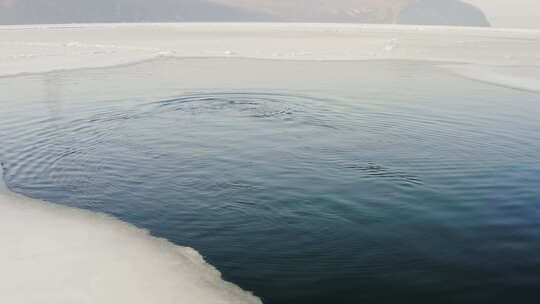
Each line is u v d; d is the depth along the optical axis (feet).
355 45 142.92
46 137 43.83
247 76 80.79
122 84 71.82
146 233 26.17
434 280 21.03
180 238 25.58
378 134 45.09
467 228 25.95
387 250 23.77
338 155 38.91
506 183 32.63
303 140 43.09
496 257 22.82
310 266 22.52
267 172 35.12
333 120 50.42
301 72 86.33
